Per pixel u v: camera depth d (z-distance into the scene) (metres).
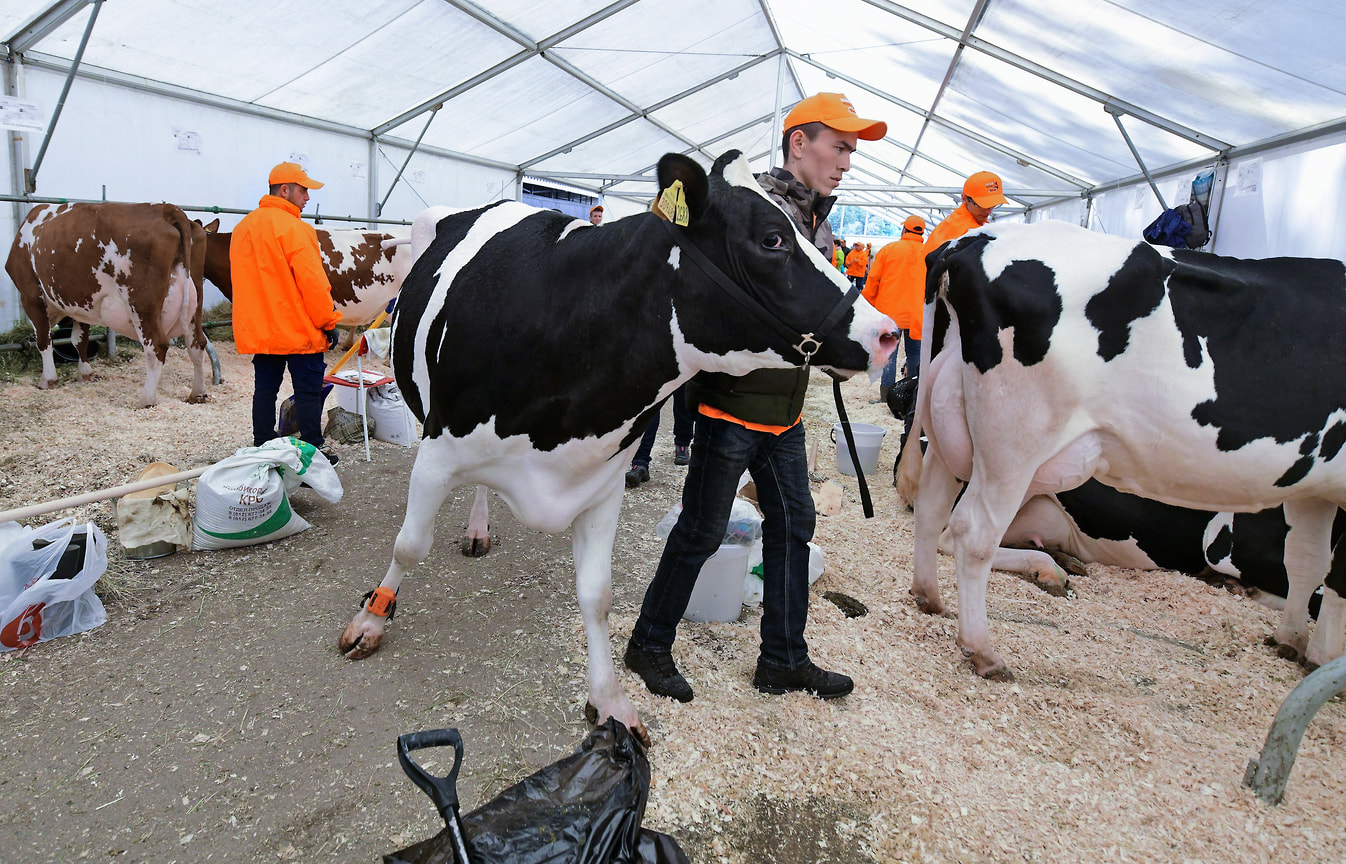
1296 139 6.60
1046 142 10.66
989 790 2.25
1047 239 2.70
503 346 2.13
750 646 3.01
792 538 2.61
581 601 2.38
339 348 8.59
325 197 9.45
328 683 2.57
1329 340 2.69
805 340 1.92
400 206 10.81
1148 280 2.60
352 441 5.35
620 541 4.03
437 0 7.36
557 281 2.11
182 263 5.75
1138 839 2.10
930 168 16.64
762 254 1.89
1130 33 6.27
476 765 2.21
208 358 7.61
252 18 6.73
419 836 1.96
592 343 2.04
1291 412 2.68
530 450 2.21
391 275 7.96
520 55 9.16
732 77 12.29
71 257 5.63
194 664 2.63
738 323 1.95
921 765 2.33
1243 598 3.73
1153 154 9.02
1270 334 2.66
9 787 2.04
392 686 2.58
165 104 7.40
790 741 2.42
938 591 3.45
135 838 1.91
